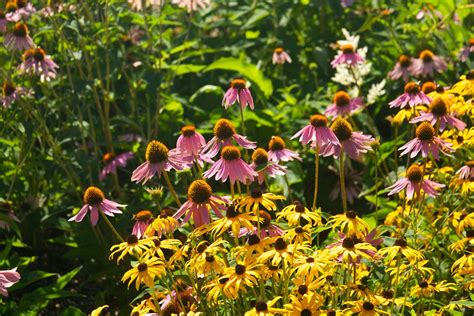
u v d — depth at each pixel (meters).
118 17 6.32
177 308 3.58
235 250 3.50
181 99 6.71
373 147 4.46
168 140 6.36
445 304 4.18
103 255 5.33
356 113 6.21
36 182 5.93
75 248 5.69
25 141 5.82
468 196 4.34
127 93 6.73
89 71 5.88
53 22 5.70
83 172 6.02
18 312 4.72
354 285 3.53
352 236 3.50
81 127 5.86
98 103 5.86
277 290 3.49
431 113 4.27
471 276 3.84
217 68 7.02
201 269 3.32
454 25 7.06
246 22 7.79
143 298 5.02
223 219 3.43
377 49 7.16
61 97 6.12
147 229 3.61
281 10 7.65
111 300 5.36
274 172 3.99
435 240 4.26
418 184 3.83
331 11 7.72
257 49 7.75
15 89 5.52
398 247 3.43
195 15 7.66
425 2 7.36
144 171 3.85
